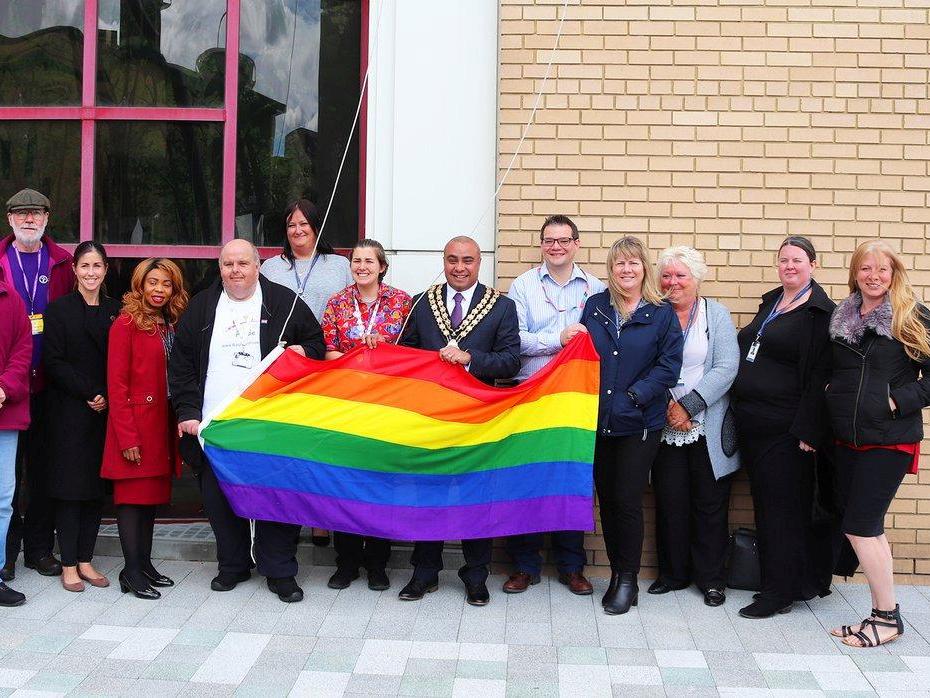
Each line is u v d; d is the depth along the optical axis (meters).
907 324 5.10
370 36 6.73
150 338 5.84
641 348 5.68
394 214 6.57
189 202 7.20
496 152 6.54
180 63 7.20
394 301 6.07
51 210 7.20
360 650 5.05
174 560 6.56
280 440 5.67
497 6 6.55
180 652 4.98
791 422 5.61
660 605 5.84
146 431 5.78
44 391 6.06
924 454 6.31
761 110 6.39
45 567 6.17
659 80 6.40
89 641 5.11
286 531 5.80
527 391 5.74
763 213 6.39
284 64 7.18
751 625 5.52
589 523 5.68
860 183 6.37
